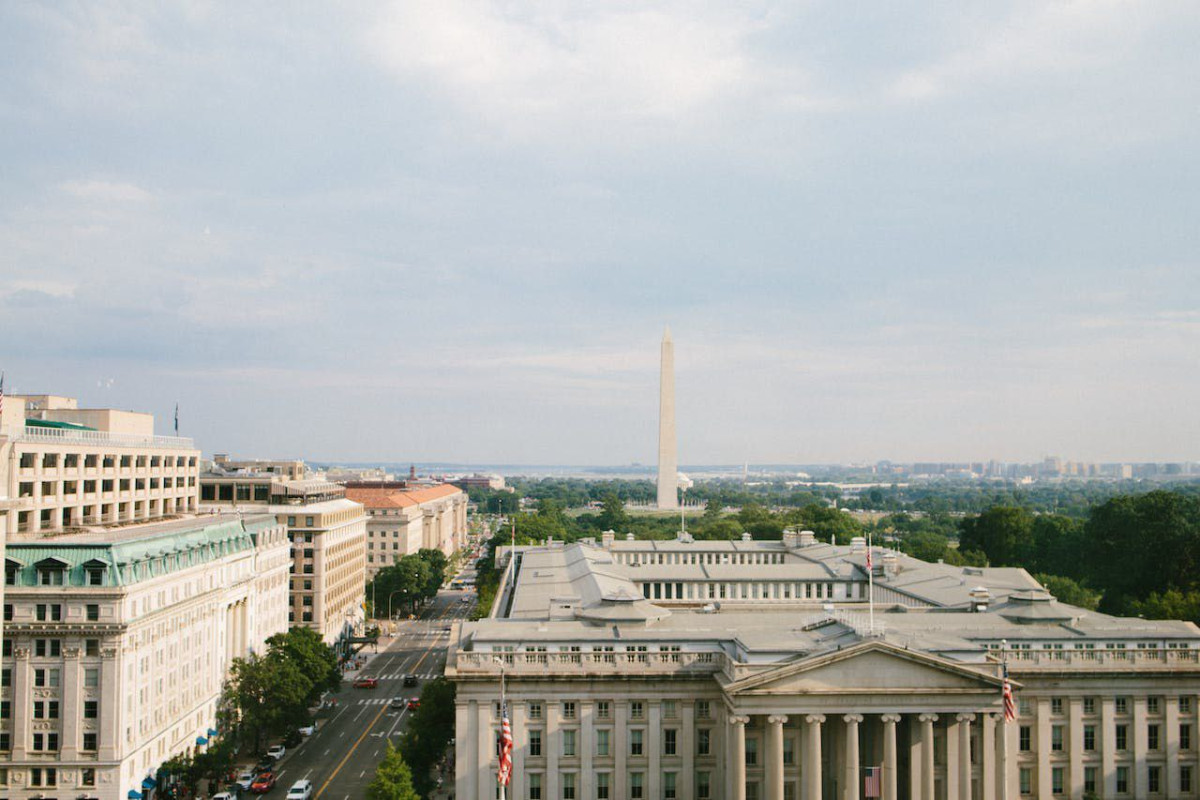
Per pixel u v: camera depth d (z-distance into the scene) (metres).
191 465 186.50
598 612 116.88
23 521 127.62
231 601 157.62
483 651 106.94
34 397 167.12
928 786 98.50
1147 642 111.88
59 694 112.38
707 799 105.19
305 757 141.50
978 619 121.62
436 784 127.00
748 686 97.56
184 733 134.50
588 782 104.50
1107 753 107.00
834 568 171.62
